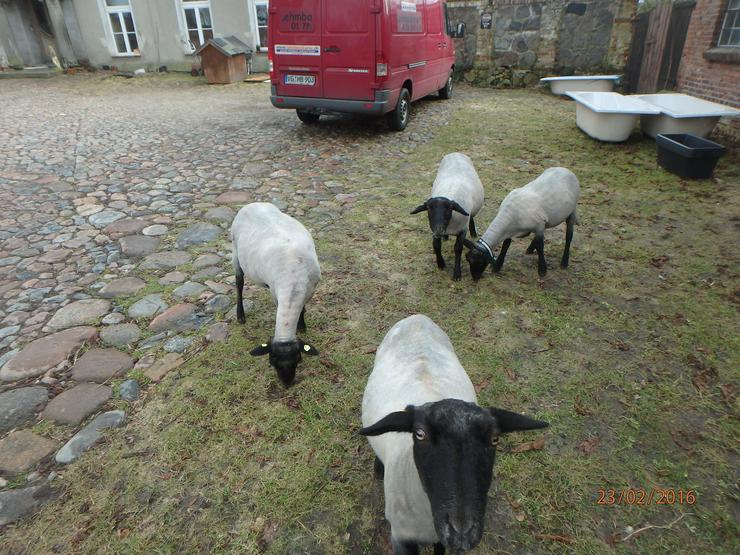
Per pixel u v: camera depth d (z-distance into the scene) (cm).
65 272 541
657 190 731
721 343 411
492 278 523
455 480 165
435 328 287
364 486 295
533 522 273
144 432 334
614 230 618
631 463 307
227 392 369
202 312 469
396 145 994
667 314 452
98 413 350
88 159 921
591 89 1454
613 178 786
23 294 498
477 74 1734
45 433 333
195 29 1967
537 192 495
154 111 1361
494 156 912
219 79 1819
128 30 2025
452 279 521
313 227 641
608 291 492
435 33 1230
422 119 1213
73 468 307
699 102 963
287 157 930
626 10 1458
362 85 954
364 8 895
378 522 274
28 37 2128
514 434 330
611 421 339
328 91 984
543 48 1609
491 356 405
